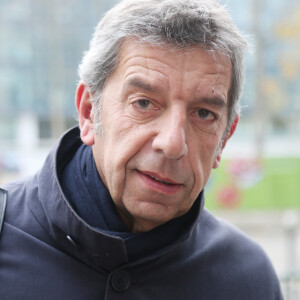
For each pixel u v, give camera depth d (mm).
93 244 1615
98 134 1704
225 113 1719
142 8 1578
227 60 1630
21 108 19031
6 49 18219
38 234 1751
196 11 1558
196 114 1614
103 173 1713
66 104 18688
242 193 9531
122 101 1608
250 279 1971
